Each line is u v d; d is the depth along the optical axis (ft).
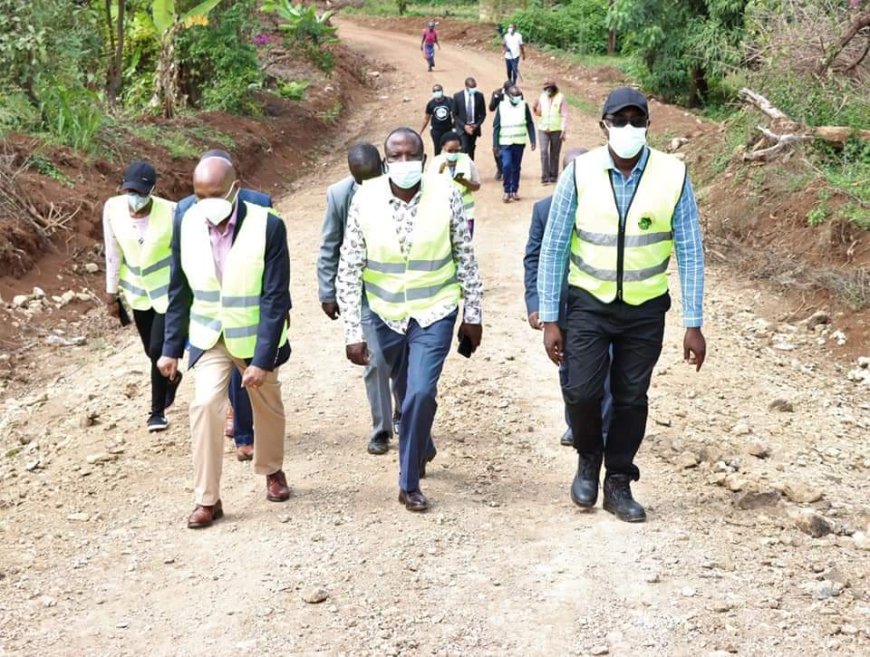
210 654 15.11
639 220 17.06
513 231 45.93
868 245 36.76
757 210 42.88
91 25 55.06
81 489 21.48
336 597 16.49
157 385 23.94
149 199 23.30
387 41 138.82
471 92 53.83
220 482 21.20
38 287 35.68
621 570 17.11
